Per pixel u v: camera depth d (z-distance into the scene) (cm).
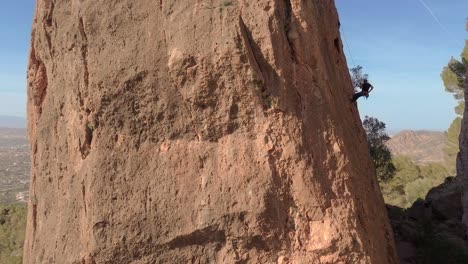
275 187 1023
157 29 1055
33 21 1327
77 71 1102
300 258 1017
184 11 1041
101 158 1065
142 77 1051
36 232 1254
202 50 1016
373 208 1223
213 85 1028
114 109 1062
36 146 1302
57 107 1192
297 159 1027
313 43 1084
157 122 1061
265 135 1027
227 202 1025
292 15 1062
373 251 1080
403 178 4306
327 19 1266
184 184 1045
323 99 1079
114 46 1069
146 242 1040
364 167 1273
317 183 1028
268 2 1023
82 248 1075
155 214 1041
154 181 1052
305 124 1048
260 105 1025
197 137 1059
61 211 1148
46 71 1253
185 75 1030
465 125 2305
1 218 3906
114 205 1048
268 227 1020
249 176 1026
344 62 1420
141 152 1062
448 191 2445
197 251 1047
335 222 1019
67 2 1166
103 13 1081
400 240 1906
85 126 1100
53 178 1204
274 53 1020
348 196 1051
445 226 2172
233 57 1001
